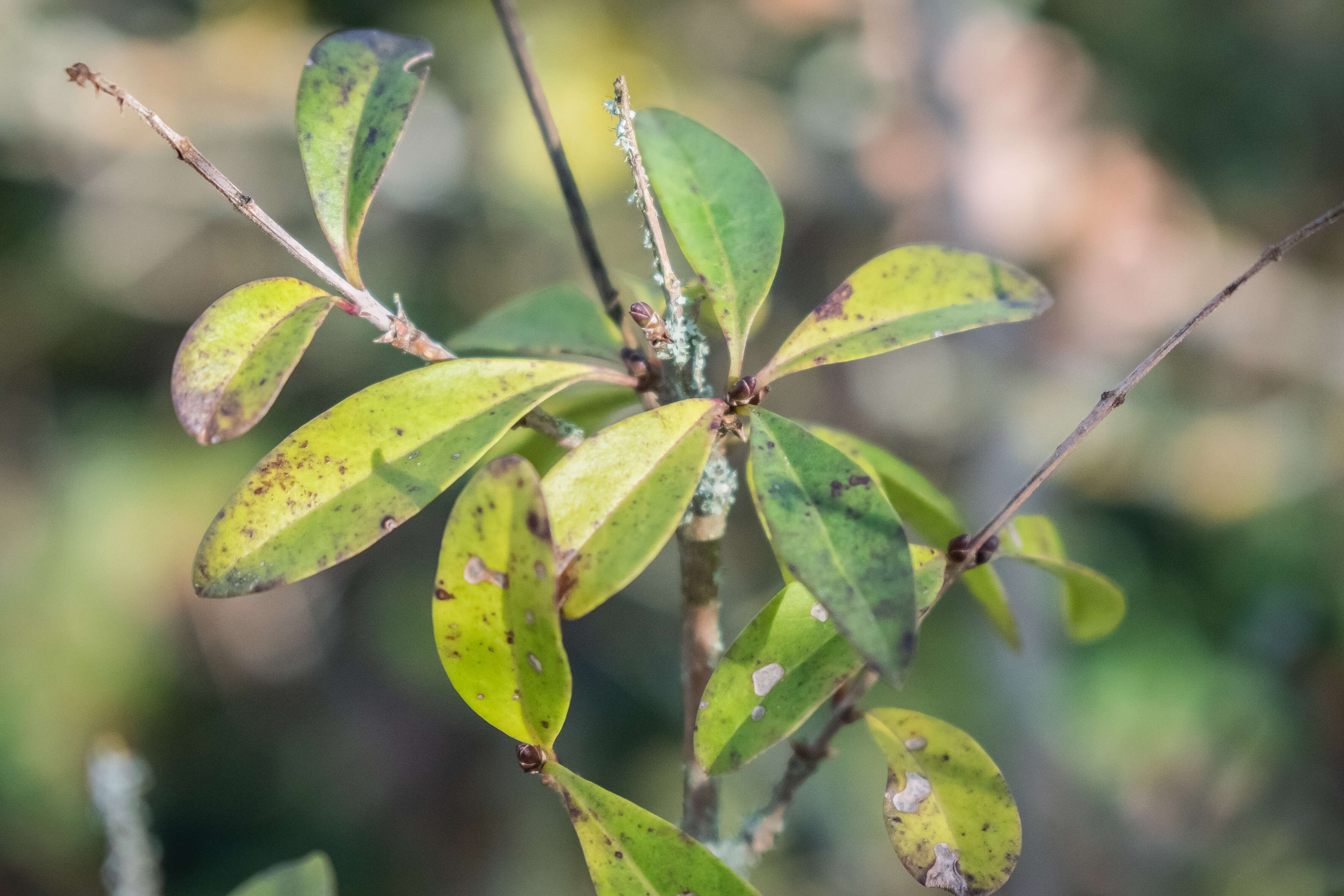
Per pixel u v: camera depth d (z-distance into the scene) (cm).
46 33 116
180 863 115
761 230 38
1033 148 113
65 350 123
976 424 107
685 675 39
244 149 124
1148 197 115
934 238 113
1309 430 115
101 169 121
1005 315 38
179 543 116
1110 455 115
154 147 121
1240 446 115
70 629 110
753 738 36
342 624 126
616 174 114
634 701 115
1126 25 118
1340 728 84
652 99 117
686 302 38
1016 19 117
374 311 37
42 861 106
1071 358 115
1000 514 37
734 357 37
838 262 130
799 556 35
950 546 38
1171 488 115
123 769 44
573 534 36
